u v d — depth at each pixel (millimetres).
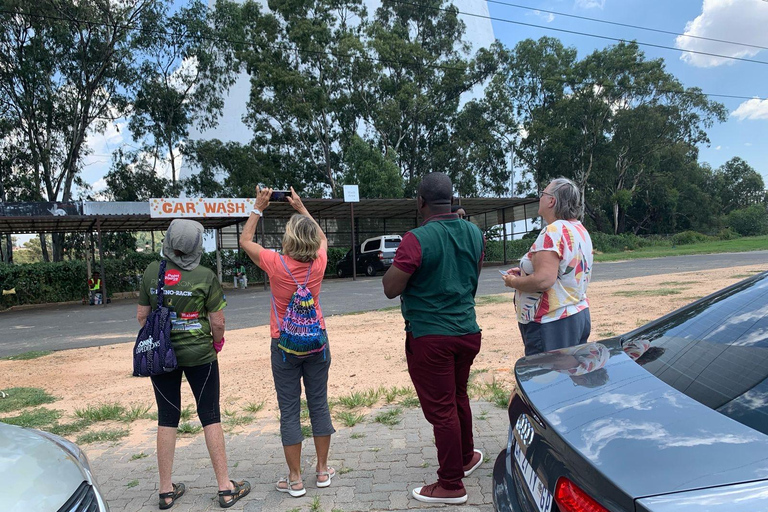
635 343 2348
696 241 45000
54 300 21094
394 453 3799
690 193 55719
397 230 30734
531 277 3078
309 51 32469
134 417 4906
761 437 1462
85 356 8375
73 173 30984
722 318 2225
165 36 29547
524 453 1922
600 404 1792
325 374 3311
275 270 3100
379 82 35562
